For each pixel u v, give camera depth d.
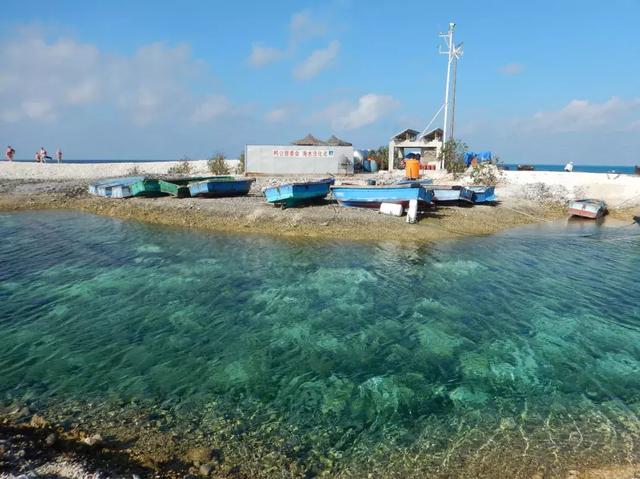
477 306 12.63
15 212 27.45
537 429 7.18
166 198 29.36
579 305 12.78
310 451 6.61
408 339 10.53
